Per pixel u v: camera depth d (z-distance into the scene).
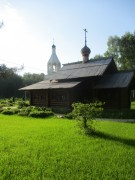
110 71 26.80
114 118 19.30
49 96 26.67
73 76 25.59
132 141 9.97
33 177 5.90
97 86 23.36
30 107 25.22
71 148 8.75
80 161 7.15
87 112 12.14
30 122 16.56
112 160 7.29
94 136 11.05
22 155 7.79
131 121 17.00
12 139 10.26
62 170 6.38
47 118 19.58
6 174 6.09
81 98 24.83
